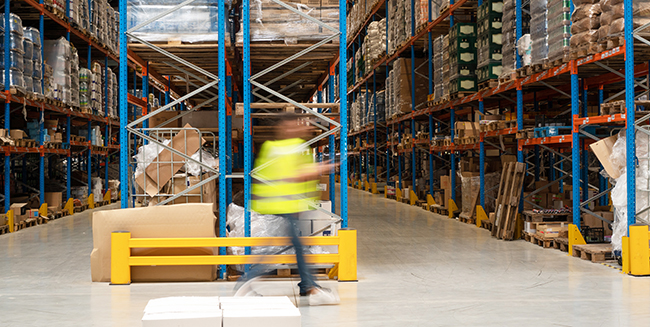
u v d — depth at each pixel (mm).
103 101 17078
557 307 4902
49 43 12758
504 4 9828
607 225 7949
